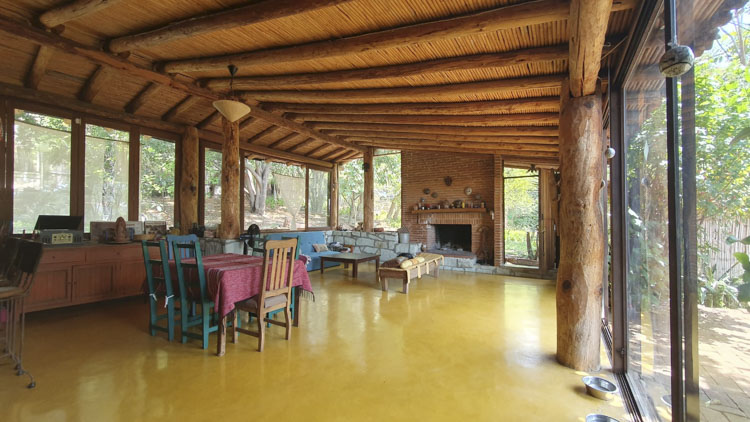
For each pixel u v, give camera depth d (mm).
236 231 5883
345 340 3555
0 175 4512
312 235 7938
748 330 1197
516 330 3887
